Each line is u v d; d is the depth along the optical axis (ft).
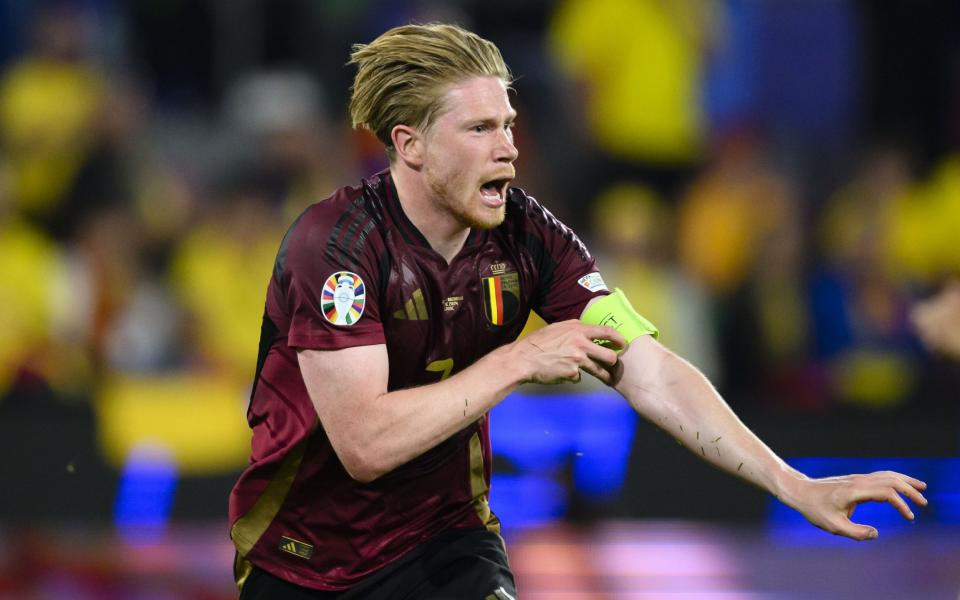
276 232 92.84
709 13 105.91
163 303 90.84
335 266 35.06
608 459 83.30
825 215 100.78
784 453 87.76
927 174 106.32
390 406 34.22
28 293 89.35
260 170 96.43
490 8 108.37
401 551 38.73
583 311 38.11
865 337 95.45
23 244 91.15
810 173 105.09
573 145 103.35
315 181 95.96
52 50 102.78
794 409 89.51
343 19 109.29
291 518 38.27
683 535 82.12
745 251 95.61
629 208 93.76
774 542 81.92
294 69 110.93
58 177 98.89
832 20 107.04
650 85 104.22
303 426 36.50
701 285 95.30
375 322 35.17
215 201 97.14
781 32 106.42
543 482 82.89
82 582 72.38
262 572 39.17
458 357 37.19
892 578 74.23
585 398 83.97
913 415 88.89
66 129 99.40
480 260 36.86
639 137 103.96
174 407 86.63
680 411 36.58
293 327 35.24
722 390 93.35
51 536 82.07
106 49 108.17
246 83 110.52
